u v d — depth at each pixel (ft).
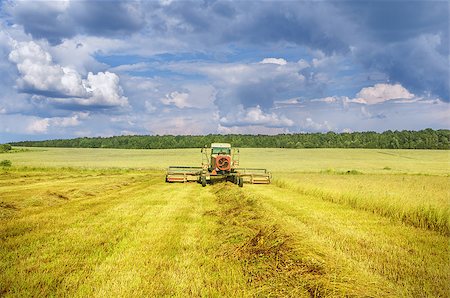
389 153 298.76
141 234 31.19
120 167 158.40
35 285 19.39
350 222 37.91
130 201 53.21
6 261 23.39
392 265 23.09
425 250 27.25
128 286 19.34
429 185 87.25
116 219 38.09
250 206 44.68
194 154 281.54
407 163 212.23
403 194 52.31
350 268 20.65
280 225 28.91
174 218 38.99
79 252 25.55
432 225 35.55
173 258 24.40
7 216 39.19
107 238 29.53
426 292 18.85
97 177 103.96
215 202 53.21
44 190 64.80
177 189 73.67
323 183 83.20
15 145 504.84
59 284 19.58
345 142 419.54
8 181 84.89
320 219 39.09
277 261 21.97
